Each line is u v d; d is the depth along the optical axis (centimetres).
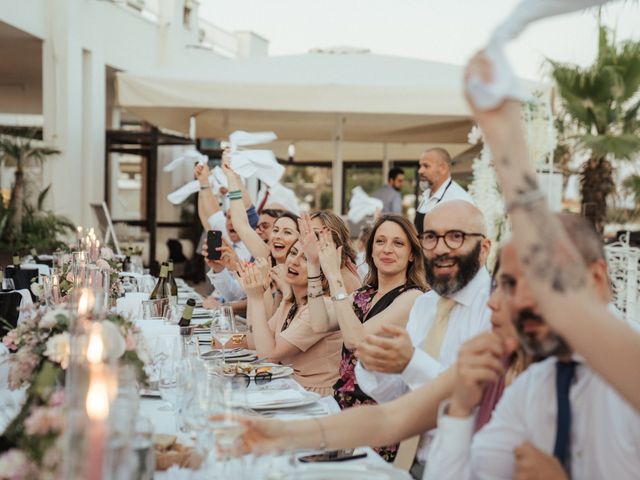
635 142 902
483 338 164
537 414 165
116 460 126
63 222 912
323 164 1445
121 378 154
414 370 221
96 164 1091
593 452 158
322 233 316
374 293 338
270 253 502
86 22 1049
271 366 307
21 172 886
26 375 206
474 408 184
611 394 158
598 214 940
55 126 998
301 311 357
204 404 179
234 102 726
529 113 655
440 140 917
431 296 277
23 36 973
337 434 191
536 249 120
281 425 191
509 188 121
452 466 164
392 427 195
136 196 1492
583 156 977
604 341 120
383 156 1202
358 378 261
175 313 362
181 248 1241
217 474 170
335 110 725
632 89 954
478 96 120
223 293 548
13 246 844
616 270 643
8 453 143
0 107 1530
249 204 609
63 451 138
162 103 729
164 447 182
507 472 171
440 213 259
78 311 214
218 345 335
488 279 259
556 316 121
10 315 372
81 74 1040
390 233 321
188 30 1378
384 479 173
